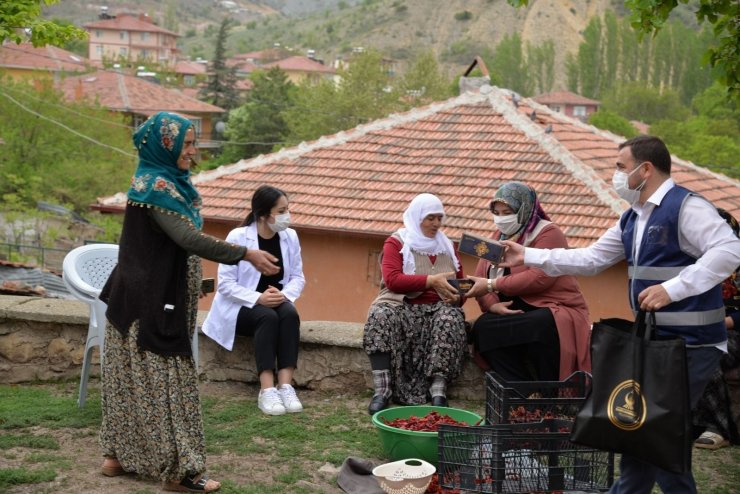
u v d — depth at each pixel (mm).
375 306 6012
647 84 154625
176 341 4434
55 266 31016
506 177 14906
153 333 4387
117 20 153875
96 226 34719
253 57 166625
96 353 6688
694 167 18922
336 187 15750
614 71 163250
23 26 10742
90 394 6309
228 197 15898
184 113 62125
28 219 33719
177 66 131750
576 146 16172
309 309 15164
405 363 6008
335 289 14977
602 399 3830
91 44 152125
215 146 66062
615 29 164000
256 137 69438
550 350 5641
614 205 13461
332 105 67938
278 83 74750
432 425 5012
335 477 4871
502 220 5645
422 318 6000
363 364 6438
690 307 3908
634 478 4008
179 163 4367
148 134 4324
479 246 4863
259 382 6535
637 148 4020
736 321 5277
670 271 3965
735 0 6598
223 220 15242
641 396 3736
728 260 3781
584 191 14031
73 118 42094
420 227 6062
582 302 5816
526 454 4453
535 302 5750
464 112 17359
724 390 5355
